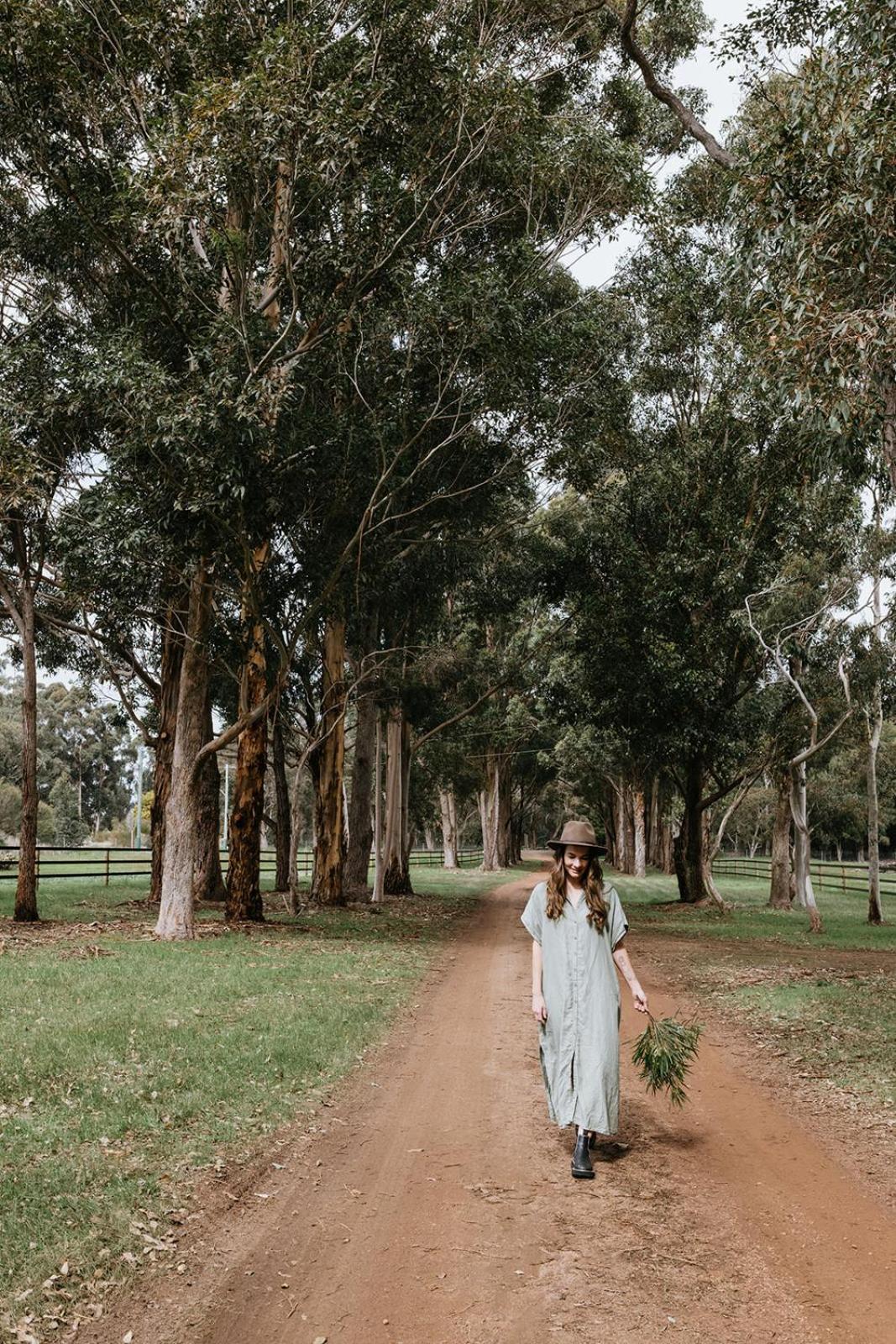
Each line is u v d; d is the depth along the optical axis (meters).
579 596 28.69
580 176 18.47
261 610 17.27
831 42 9.20
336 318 16.44
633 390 25.06
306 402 16.81
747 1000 11.43
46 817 73.25
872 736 25.55
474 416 17.45
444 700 31.81
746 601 23.45
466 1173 5.52
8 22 13.63
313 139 13.67
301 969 12.60
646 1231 4.71
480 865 64.56
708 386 27.20
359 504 18.59
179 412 13.83
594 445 20.73
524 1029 9.71
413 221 15.65
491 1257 4.41
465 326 15.90
